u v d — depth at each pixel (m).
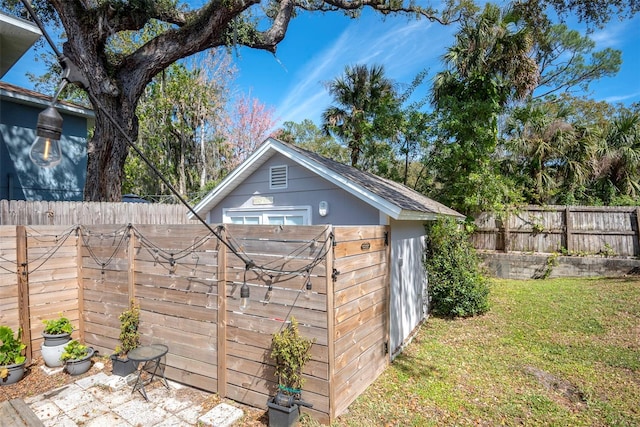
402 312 5.74
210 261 4.16
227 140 22.38
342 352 3.66
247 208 6.98
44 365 4.99
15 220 6.68
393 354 5.27
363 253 4.17
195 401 3.98
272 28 10.70
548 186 12.76
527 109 13.27
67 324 5.09
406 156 13.70
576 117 16.81
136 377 4.57
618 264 10.06
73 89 13.73
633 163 12.64
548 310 7.49
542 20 10.11
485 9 11.56
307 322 3.53
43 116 1.85
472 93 11.59
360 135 15.34
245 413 3.73
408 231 6.20
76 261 5.57
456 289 7.47
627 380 4.59
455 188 11.35
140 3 8.35
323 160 6.29
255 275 3.84
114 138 8.40
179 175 21.48
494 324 6.89
